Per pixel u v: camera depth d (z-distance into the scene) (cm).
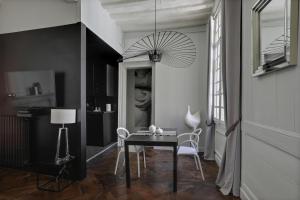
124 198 236
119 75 524
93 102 530
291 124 134
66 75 302
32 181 286
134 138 277
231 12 237
